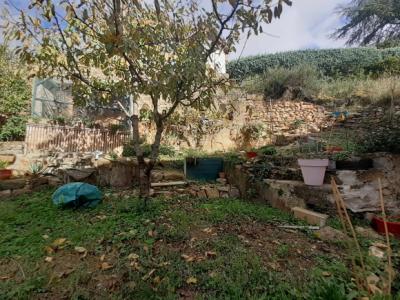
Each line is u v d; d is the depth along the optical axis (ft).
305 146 18.13
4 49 19.12
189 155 21.18
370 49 34.37
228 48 10.41
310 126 24.75
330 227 10.49
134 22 10.36
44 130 21.22
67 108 27.20
